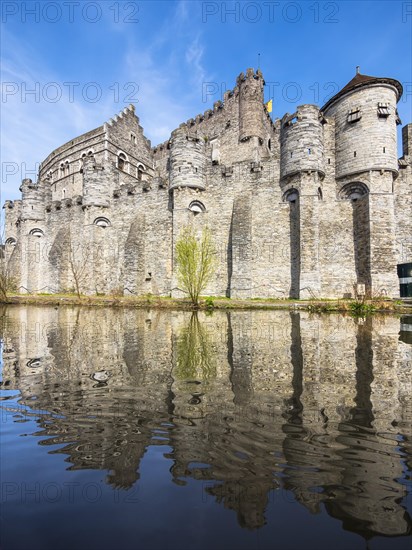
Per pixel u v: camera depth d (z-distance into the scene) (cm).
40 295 2803
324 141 2344
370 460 236
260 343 714
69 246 3056
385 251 2098
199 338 793
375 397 370
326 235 2286
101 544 157
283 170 2320
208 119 3550
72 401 366
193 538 160
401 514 180
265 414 323
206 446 258
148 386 418
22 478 216
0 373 487
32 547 155
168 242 2705
